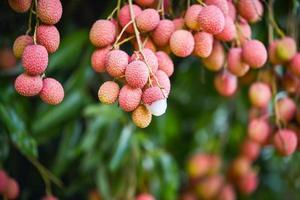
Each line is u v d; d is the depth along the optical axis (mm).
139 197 1286
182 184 1685
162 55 875
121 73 822
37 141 1237
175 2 1050
